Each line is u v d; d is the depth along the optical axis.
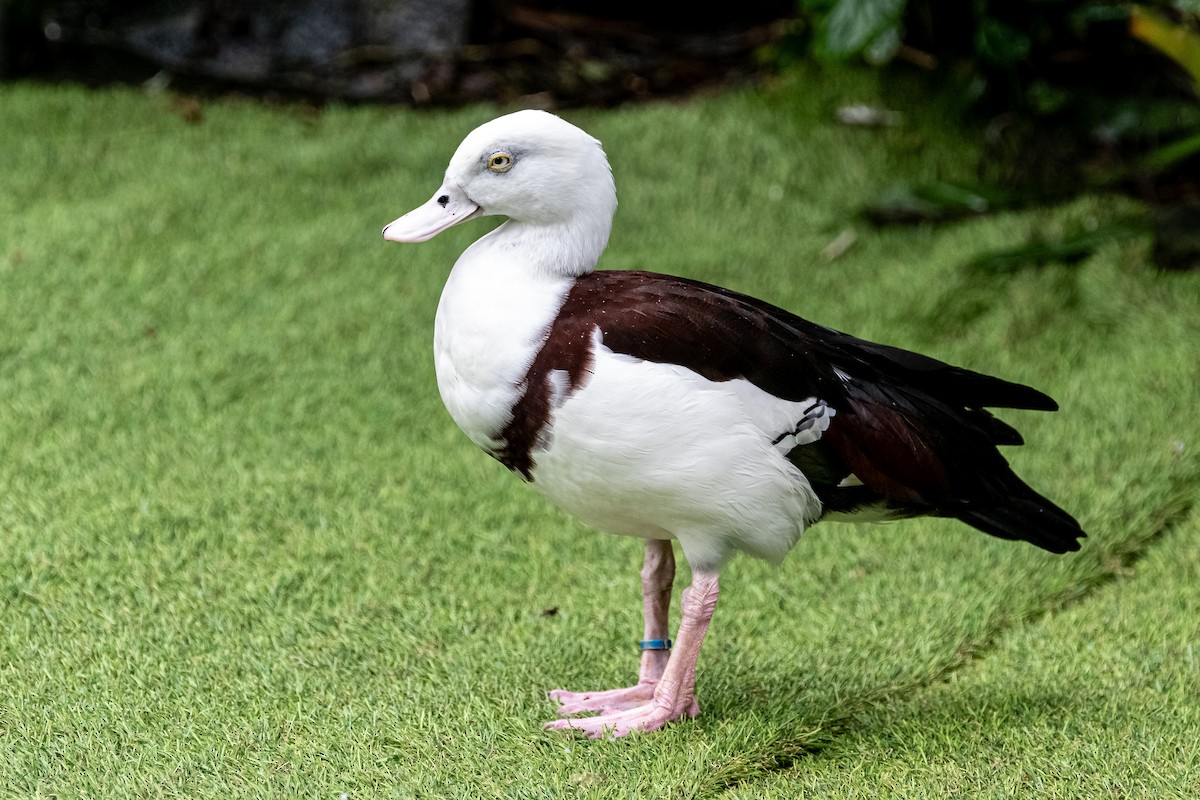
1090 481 6.43
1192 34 7.94
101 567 5.62
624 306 4.43
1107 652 5.30
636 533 4.82
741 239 8.72
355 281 8.20
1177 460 6.53
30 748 4.53
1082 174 9.04
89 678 4.93
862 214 8.85
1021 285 7.97
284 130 9.66
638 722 4.71
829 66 9.27
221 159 9.27
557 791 4.36
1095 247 8.08
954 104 9.53
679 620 5.57
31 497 6.08
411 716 4.80
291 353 7.50
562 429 4.38
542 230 4.68
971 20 9.53
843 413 4.55
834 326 7.84
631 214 8.94
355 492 6.38
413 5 10.49
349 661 5.15
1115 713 4.87
